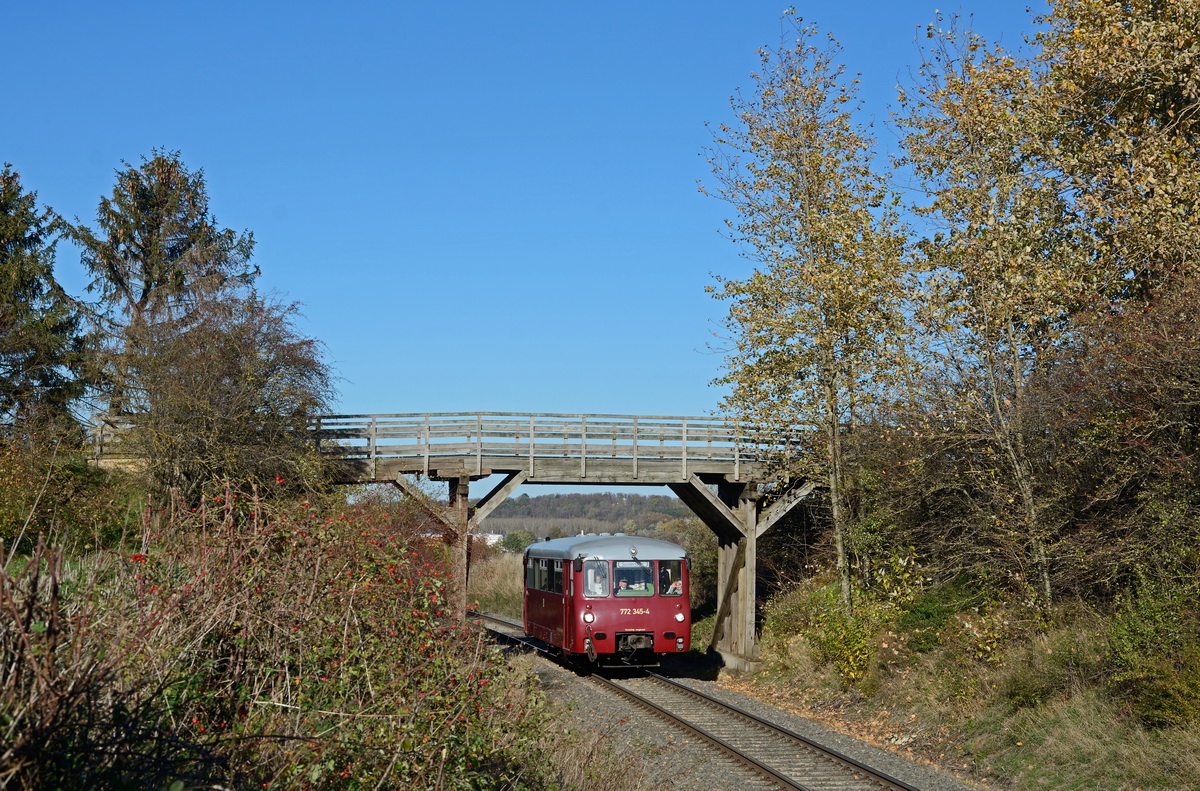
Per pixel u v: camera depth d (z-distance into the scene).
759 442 22.52
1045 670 14.34
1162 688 11.97
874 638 19.02
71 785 4.92
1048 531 16.20
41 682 4.61
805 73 21.50
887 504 20.78
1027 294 16.94
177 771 5.82
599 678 21.27
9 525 15.27
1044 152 17.73
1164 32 16.66
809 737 15.68
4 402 27.78
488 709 8.59
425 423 22.98
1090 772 11.89
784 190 21.73
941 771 13.63
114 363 22.31
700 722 16.50
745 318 21.48
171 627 6.58
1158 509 13.58
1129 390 14.41
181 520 8.22
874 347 20.31
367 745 6.86
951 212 17.75
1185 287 14.08
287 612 7.73
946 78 18.27
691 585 31.83
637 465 23.91
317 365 22.06
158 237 33.84
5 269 29.66
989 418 17.22
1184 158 16.31
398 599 9.11
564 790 9.98
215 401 20.41
